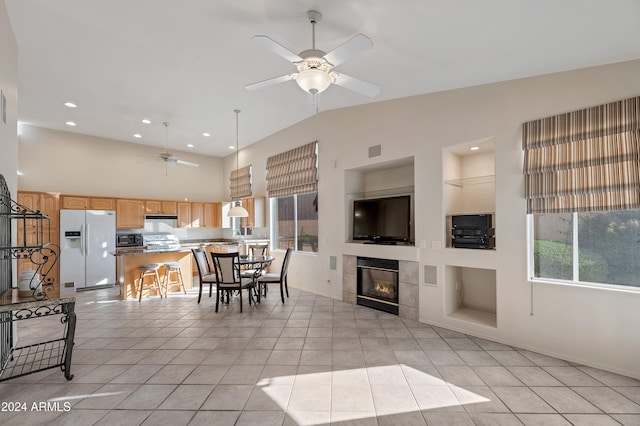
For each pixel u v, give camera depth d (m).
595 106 2.86
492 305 4.14
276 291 6.12
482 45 2.74
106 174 7.26
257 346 3.37
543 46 2.63
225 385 2.57
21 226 5.73
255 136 7.18
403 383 2.60
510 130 3.38
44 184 6.46
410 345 3.39
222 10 2.61
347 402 2.33
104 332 3.81
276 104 5.03
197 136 7.13
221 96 4.69
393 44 2.82
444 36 2.64
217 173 9.25
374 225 4.96
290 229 6.80
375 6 2.34
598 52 2.64
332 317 4.38
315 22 2.61
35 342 3.50
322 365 2.92
